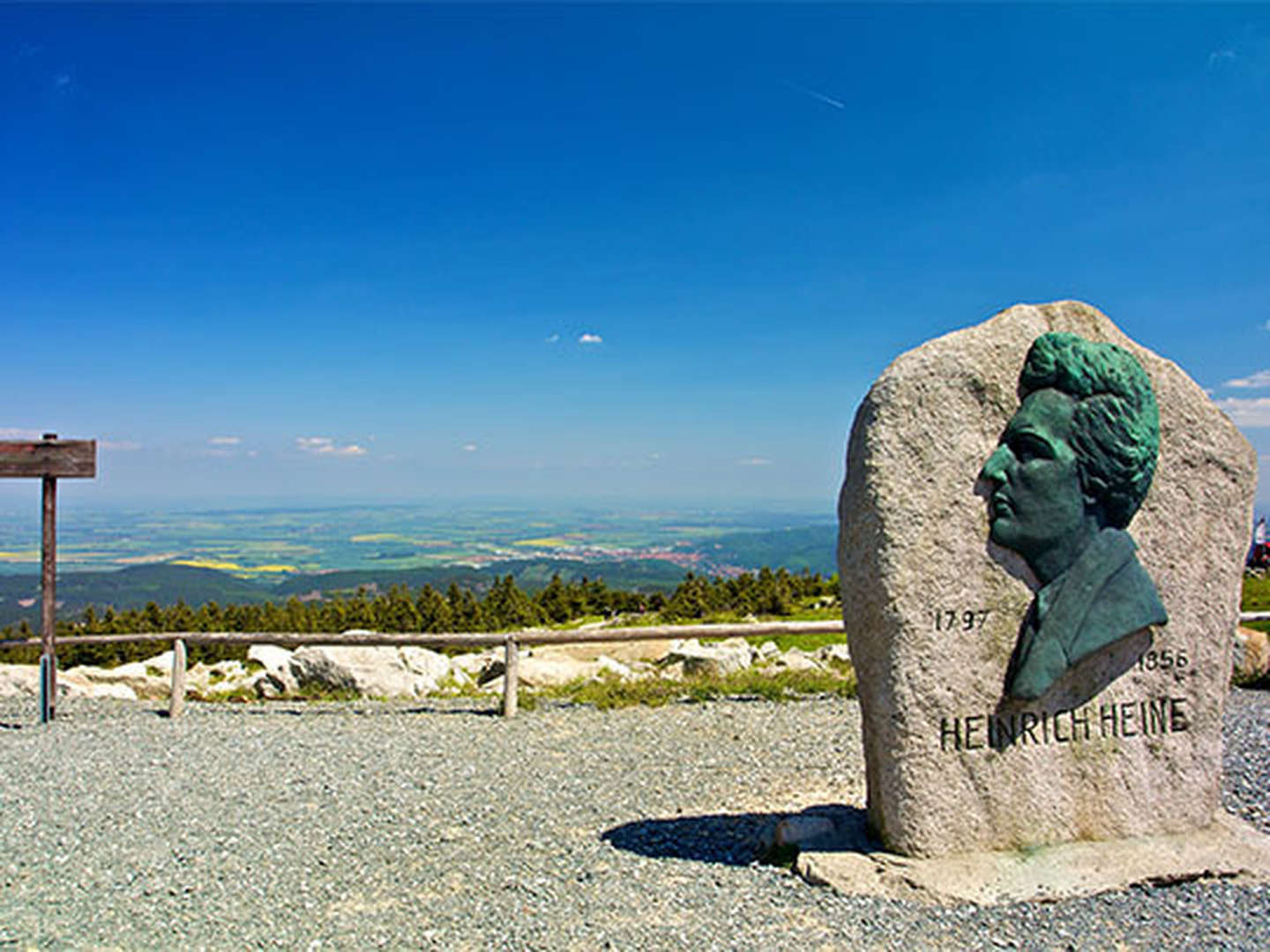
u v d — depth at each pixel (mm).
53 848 5504
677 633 10109
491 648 14523
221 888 4840
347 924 4363
